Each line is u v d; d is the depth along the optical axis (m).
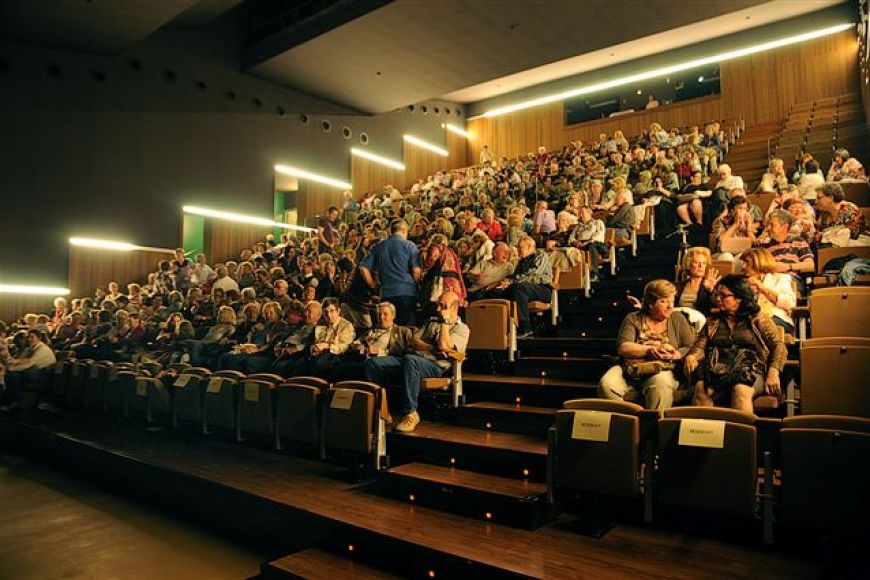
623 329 3.66
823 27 13.93
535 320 5.70
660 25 11.08
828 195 4.98
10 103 10.17
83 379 7.02
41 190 10.41
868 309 3.48
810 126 11.43
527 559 2.66
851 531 2.40
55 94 10.66
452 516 3.29
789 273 4.43
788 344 3.63
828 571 2.49
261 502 3.71
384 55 12.43
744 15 14.14
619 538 2.91
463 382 4.75
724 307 3.29
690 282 4.16
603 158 12.44
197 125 12.54
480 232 6.30
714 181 7.97
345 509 3.42
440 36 11.59
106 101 11.26
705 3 10.33
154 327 8.04
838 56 14.00
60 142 10.66
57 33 10.16
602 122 17.25
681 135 13.19
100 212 11.06
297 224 14.48
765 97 14.89
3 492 5.04
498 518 3.18
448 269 5.39
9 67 10.21
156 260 11.77
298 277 8.29
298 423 4.28
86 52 11.00
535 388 4.39
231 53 13.20
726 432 2.67
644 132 14.21
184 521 4.24
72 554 3.66
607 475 2.95
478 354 5.26
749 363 3.14
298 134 14.46
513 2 10.33
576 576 2.47
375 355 4.65
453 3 10.39
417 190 15.49
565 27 11.15
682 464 2.78
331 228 9.91
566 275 5.88
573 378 4.70
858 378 3.01
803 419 2.59
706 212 7.12
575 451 3.05
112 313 9.05
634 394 3.45
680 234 6.96
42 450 6.34
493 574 2.60
